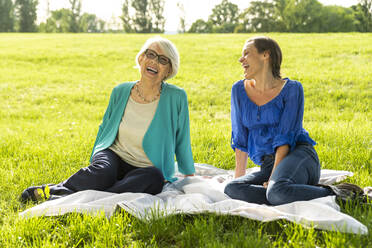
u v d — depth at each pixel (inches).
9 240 105.0
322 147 199.5
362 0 2711.6
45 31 3378.4
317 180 134.2
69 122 336.5
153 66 148.8
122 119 154.5
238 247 99.0
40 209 120.0
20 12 3216.0
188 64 734.5
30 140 240.1
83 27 3469.5
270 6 2849.4
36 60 800.3
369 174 160.6
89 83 592.7
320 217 106.8
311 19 2701.8
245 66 139.0
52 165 180.7
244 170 151.4
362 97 430.3
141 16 3417.8
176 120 155.9
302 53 770.8
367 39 923.4
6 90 528.4
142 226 110.8
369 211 110.2
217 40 1081.4
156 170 140.6
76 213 119.0
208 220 114.0
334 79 525.3
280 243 100.7
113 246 101.3
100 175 136.8
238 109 144.9
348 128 241.4
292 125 135.0
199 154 201.3
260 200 128.3
